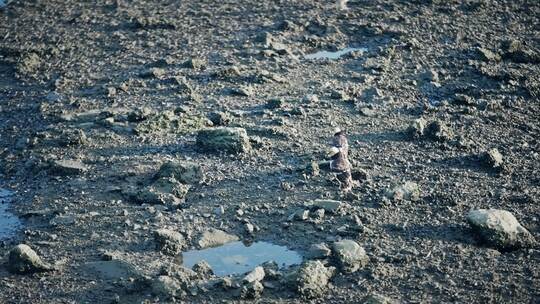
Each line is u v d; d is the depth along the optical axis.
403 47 65.75
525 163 45.47
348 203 39.97
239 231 37.84
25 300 32.28
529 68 62.19
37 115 53.03
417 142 48.06
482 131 50.19
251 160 45.06
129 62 62.72
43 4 79.12
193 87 56.88
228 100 54.50
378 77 59.25
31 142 48.31
